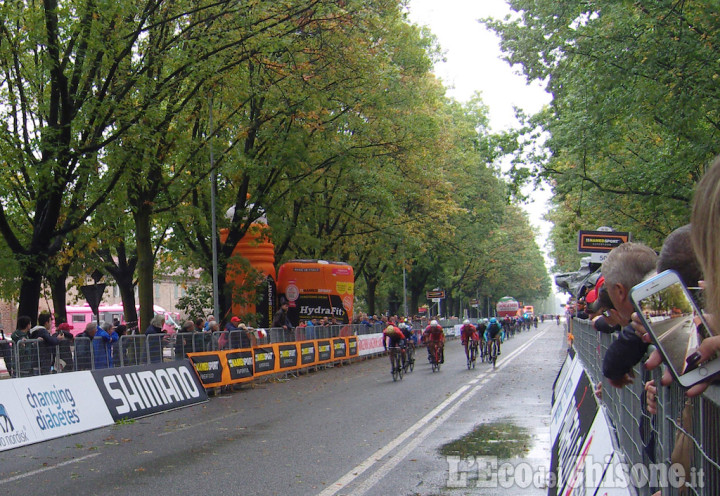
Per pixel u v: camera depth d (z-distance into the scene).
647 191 20.36
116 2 16.22
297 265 30.97
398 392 17.66
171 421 13.84
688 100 15.02
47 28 16.52
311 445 10.29
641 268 3.16
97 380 13.74
